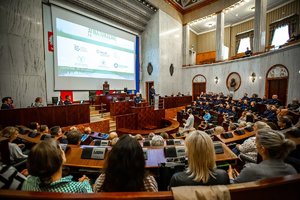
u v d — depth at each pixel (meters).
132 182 0.77
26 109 4.82
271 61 8.38
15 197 0.69
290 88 7.29
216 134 3.22
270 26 11.67
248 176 1.10
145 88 12.78
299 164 1.64
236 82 10.89
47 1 7.34
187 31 14.12
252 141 2.14
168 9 12.58
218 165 1.83
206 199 0.70
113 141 2.28
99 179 0.97
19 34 6.06
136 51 12.31
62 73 7.91
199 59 16.58
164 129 5.91
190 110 7.97
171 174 1.54
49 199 0.68
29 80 6.32
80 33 8.61
